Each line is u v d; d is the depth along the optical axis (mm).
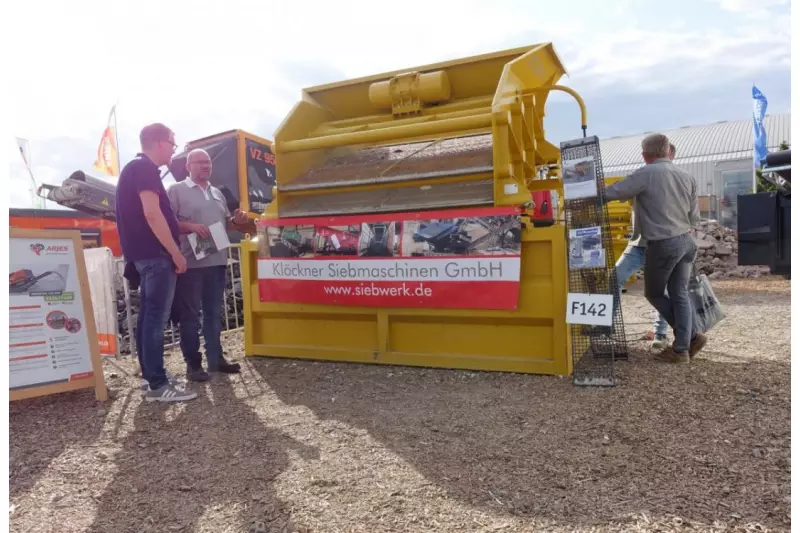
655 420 3182
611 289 4336
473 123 4363
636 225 4465
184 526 2240
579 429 3107
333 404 3785
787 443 2771
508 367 4262
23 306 3879
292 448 3021
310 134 5441
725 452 2707
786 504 2191
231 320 7527
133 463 2900
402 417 3457
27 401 4059
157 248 3891
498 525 2146
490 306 4223
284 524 2213
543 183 6113
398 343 4699
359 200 4887
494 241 4191
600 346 3988
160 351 3957
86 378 4047
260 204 8523
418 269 4445
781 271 3449
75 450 3102
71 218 9992
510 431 3133
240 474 2709
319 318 5027
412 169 4758
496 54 4898
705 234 14328
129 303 5480
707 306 4648
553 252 4090
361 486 2527
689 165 25484
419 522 2191
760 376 3949
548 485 2461
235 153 8117
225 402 3916
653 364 4402
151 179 3791
